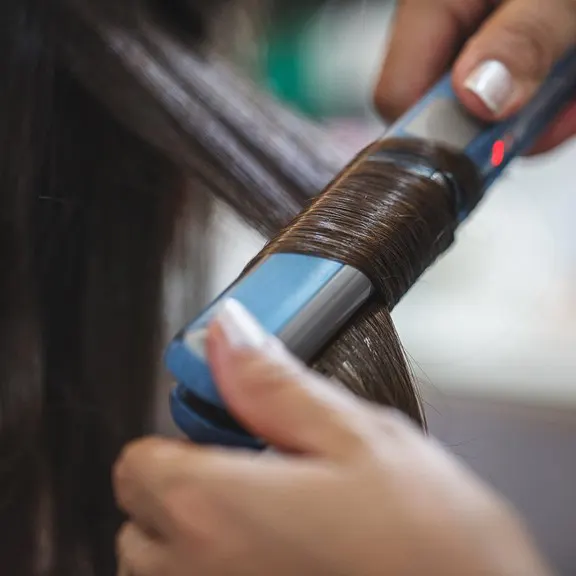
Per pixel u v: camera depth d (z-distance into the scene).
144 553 0.26
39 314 0.48
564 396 1.03
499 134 0.44
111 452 0.52
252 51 0.72
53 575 0.51
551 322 1.14
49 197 0.47
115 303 0.52
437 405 0.76
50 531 0.51
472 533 0.24
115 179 0.50
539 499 1.02
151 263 0.54
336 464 0.25
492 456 1.03
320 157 0.60
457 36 0.56
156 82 0.49
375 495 0.24
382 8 1.19
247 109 0.56
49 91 0.46
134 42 0.50
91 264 0.50
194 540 0.25
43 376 0.49
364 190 0.38
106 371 0.52
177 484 0.26
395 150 0.41
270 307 0.31
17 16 0.44
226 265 0.63
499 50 0.45
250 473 0.25
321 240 0.34
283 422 0.26
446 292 1.16
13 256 0.46
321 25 1.16
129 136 0.50
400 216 0.37
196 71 0.54
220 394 0.28
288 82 1.15
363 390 0.31
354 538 0.23
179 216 0.56
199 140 0.50
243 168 0.51
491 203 1.20
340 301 0.32
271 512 0.24
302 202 0.52
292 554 0.24
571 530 1.00
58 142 0.47
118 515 0.52
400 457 0.25
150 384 0.54
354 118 1.15
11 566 0.49
